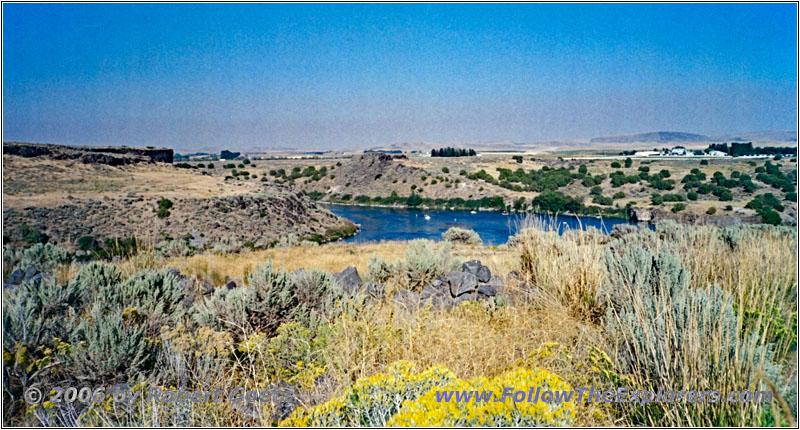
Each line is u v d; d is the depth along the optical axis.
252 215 50.34
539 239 6.53
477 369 3.78
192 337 4.46
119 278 6.75
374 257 9.23
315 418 3.12
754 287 4.90
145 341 4.17
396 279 8.21
